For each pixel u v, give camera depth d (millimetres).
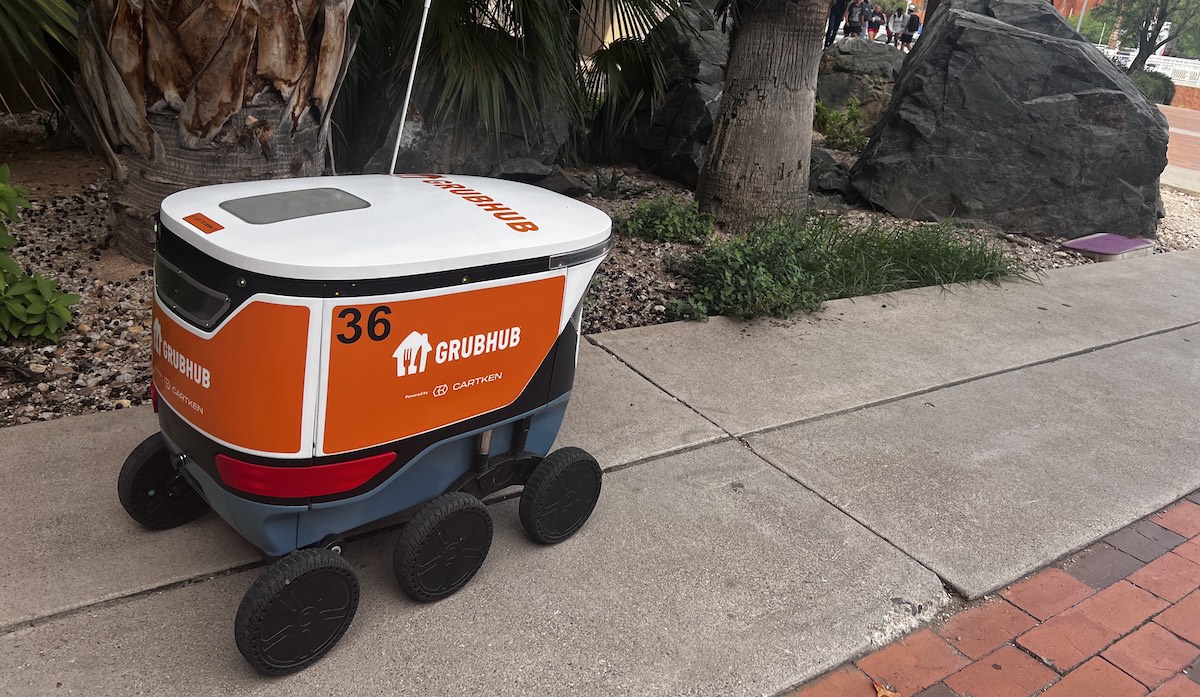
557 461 2619
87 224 4871
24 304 3625
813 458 3537
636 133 8047
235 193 2205
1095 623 2736
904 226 6809
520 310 2227
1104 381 4629
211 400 1965
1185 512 3439
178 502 2607
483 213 2293
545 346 2363
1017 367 4723
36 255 4383
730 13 6246
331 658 2230
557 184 6734
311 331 1852
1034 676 2488
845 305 5488
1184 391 4574
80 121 4539
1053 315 5656
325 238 1940
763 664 2377
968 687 2424
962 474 3527
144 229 4309
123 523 2652
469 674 2229
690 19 7797
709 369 4297
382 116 5707
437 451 2301
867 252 6078
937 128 7543
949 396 4270
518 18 5293
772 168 6273
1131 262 7152
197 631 2279
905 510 3223
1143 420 4184
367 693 2137
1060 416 4156
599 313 4875
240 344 1868
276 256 1811
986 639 2631
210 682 2119
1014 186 7617
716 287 5125
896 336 5020
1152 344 5262
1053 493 3447
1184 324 5668
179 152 4020
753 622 2537
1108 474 3639
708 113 7457
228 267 1836
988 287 6164
